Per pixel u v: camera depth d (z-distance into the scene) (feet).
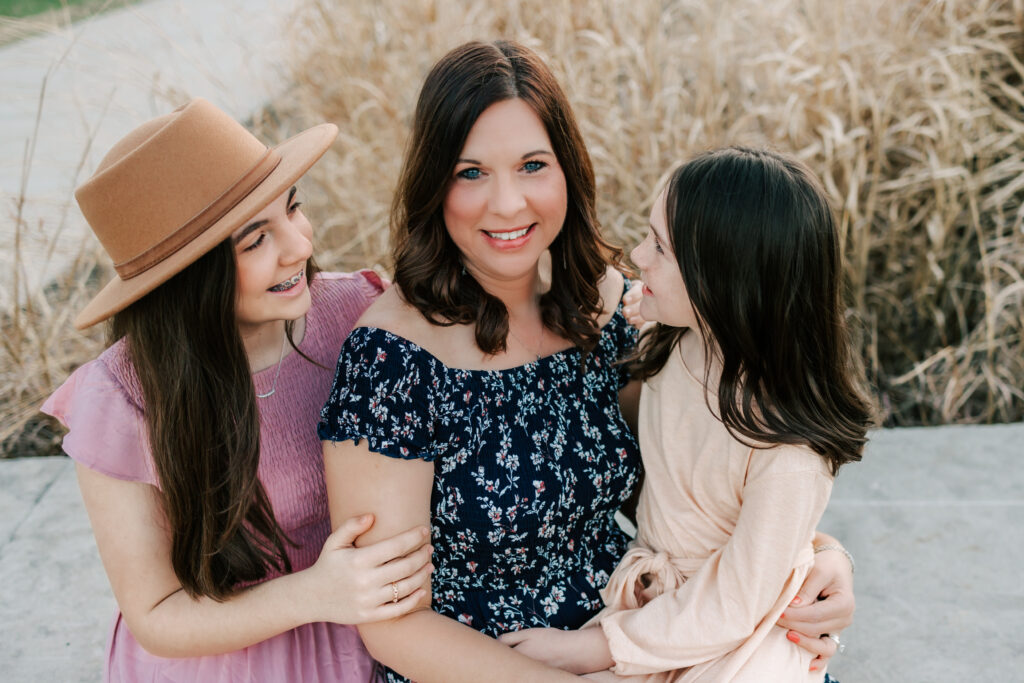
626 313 5.09
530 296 4.58
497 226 4.07
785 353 4.13
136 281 3.80
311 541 4.76
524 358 4.46
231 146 3.85
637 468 4.80
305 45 11.96
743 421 4.13
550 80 4.06
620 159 9.70
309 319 4.75
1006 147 9.66
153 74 10.82
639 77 10.37
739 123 9.68
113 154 3.93
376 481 4.01
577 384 4.62
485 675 4.09
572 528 4.60
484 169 4.00
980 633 6.16
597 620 4.54
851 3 10.54
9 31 11.24
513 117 3.93
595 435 4.59
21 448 8.70
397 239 4.34
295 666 4.49
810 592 4.57
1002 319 9.00
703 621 4.23
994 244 8.99
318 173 10.28
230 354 3.97
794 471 4.09
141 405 4.03
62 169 10.57
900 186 9.36
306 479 4.57
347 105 10.90
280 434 4.49
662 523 4.61
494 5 11.23
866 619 6.33
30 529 7.52
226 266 3.83
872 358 8.83
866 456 7.95
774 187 4.01
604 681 4.39
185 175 3.76
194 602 4.11
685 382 4.48
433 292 4.18
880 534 7.06
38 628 6.52
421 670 4.14
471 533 4.31
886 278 9.52
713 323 4.13
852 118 9.58
